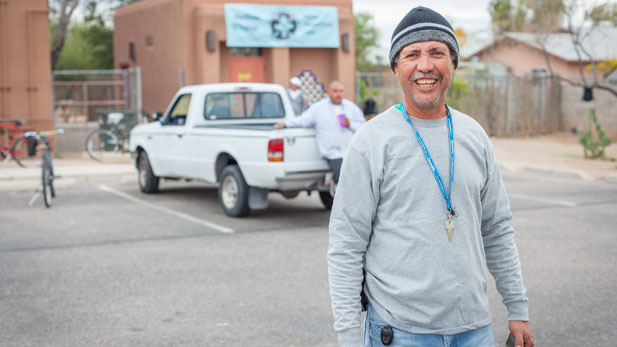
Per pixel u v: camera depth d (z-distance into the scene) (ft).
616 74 86.69
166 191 43.57
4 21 57.36
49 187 37.86
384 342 8.46
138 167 42.88
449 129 8.40
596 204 37.01
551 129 86.22
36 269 23.94
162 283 22.08
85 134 67.26
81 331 17.66
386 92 69.62
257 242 28.22
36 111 58.90
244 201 33.22
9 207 37.06
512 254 8.96
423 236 8.19
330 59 67.72
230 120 37.60
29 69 58.44
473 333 8.38
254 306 19.63
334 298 8.51
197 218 33.73
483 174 8.56
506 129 83.15
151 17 67.51
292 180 31.37
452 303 8.18
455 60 8.54
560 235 29.09
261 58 65.10
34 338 17.17
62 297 20.62
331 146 31.30
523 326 8.87
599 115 82.33
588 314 18.72
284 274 23.12
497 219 8.91
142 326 18.02
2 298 20.53
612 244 27.32
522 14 77.36
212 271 23.56
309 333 17.47
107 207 37.06
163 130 39.29
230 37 62.23
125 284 21.98
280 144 30.86
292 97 47.65
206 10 61.52
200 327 17.92
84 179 48.24
